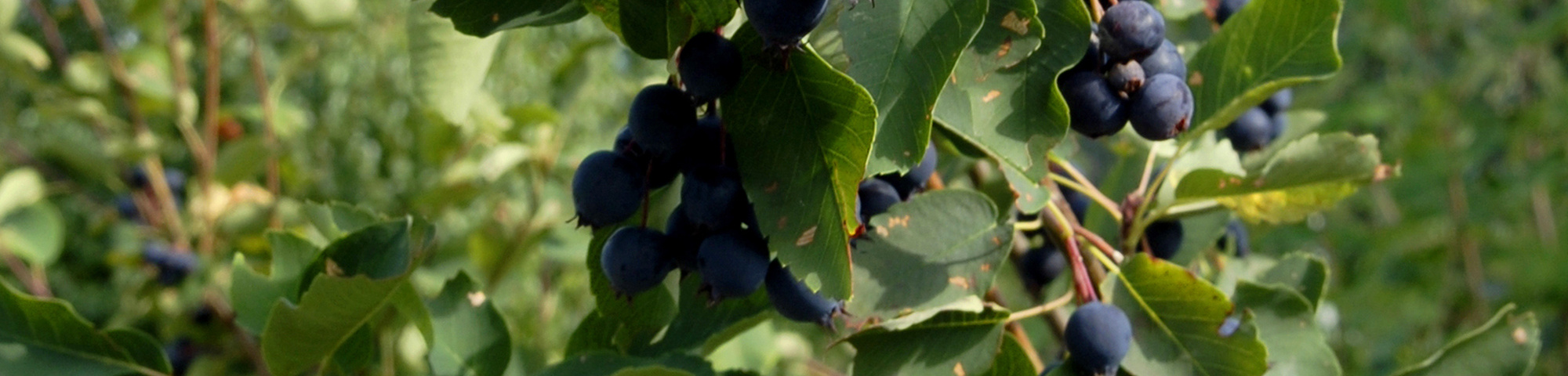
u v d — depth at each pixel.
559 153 0.99
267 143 1.09
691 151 0.44
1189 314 0.49
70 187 1.27
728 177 0.43
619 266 0.45
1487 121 1.48
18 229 1.17
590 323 0.54
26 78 1.16
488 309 0.56
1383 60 1.64
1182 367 0.49
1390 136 1.51
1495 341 0.53
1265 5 0.50
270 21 1.12
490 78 1.32
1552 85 1.56
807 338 1.14
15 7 1.13
